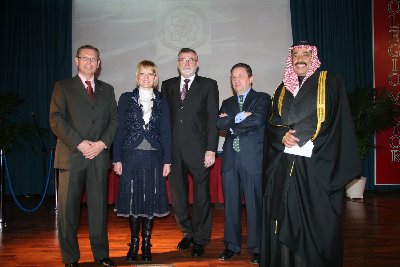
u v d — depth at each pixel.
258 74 6.04
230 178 2.81
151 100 2.76
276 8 6.08
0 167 4.16
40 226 3.92
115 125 2.67
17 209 4.91
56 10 6.07
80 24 6.05
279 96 2.40
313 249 2.13
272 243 2.30
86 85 2.60
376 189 6.20
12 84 6.07
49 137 5.99
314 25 6.12
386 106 5.46
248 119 2.67
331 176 2.17
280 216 2.19
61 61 6.04
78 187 2.52
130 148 2.68
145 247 2.76
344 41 6.17
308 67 2.30
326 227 2.14
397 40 6.20
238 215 2.82
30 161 6.07
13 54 6.08
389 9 6.21
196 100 2.95
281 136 2.27
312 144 2.18
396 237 3.38
